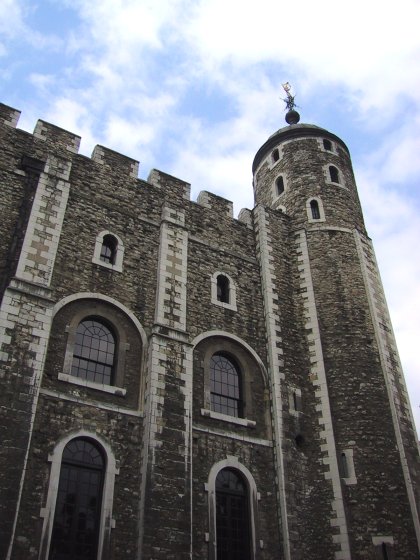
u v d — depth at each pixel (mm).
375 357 17812
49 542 11602
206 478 14320
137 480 13352
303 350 18141
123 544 12430
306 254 20266
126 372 14883
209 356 16609
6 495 11211
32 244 14906
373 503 14859
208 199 20516
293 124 26141
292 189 22797
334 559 14250
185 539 12844
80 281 15594
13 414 12141
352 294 19203
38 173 16750
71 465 12883
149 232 18062
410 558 14109
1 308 13273
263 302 18938
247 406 16375
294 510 14742
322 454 15906
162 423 14055
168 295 16547
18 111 18031
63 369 13953
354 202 22844
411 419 17047
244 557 13930
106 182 18312
